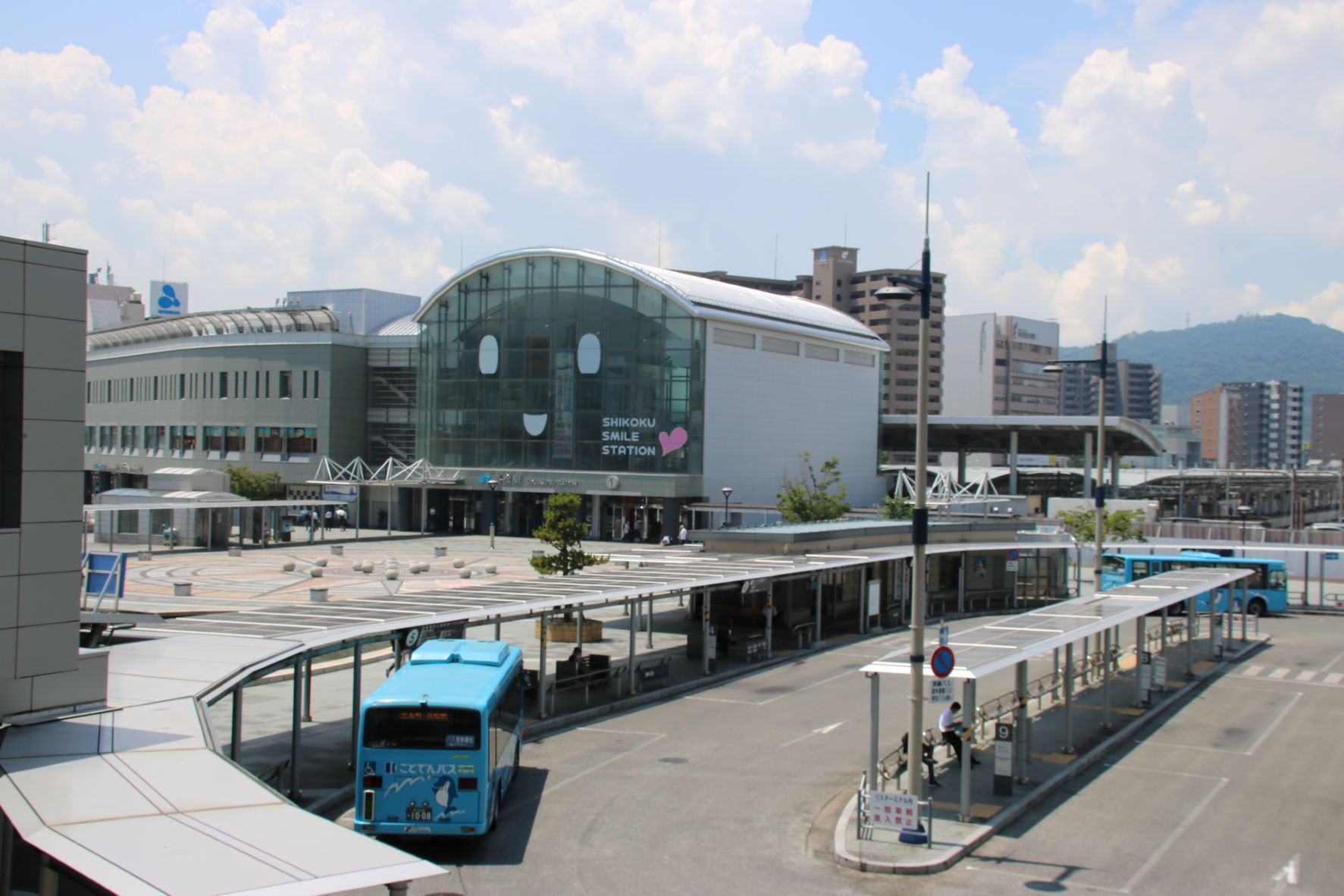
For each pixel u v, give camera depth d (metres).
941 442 111.06
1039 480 132.12
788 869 17.19
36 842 10.96
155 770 13.58
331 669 34.34
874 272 189.50
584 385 84.25
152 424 121.06
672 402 80.81
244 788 12.96
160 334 122.00
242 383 109.12
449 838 18.56
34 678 15.87
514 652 22.89
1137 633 29.94
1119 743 26.03
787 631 42.09
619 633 42.44
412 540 84.50
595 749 24.88
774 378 88.06
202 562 64.94
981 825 19.22
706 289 85.19
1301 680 34.81
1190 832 19.19
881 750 24.67
